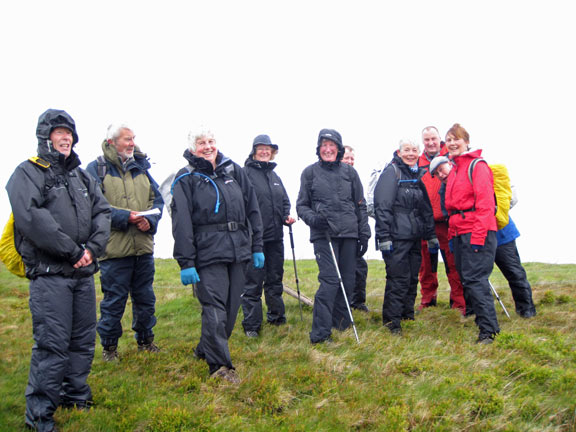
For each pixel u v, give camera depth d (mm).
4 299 9109
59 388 3828
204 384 4672
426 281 8195
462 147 6195
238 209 5051
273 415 4195
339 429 3957
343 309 6641
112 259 5352
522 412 4164
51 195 3885
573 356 5266
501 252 7004
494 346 5559
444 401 4262
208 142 5039
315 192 6305
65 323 3863
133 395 4465
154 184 5816
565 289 8898
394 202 6637
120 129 5438
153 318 5773
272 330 6781
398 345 5852
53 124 3971
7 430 3752
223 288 4938
